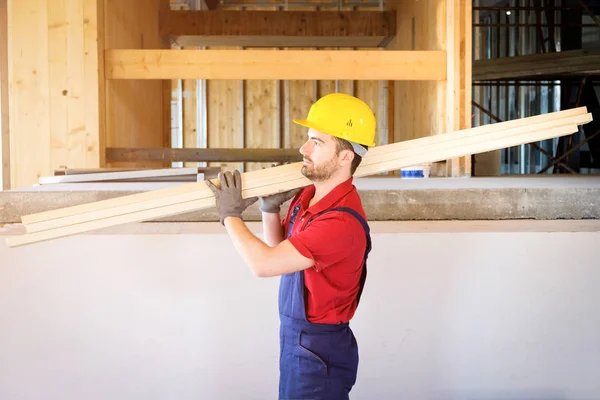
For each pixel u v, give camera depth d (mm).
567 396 2604
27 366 2535
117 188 3137
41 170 4574
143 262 2506
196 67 4422
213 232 2570
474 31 10031
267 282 2508
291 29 7027
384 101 9070
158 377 2531
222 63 4406
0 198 2842
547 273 2566
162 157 5621
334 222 1521
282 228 1845
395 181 3709
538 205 2920
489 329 2570
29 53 4520
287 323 1642
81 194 2883
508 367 2584
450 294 2553
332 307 1603
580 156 8422
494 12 10008
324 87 9531
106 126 4758
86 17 4484
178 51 4426
